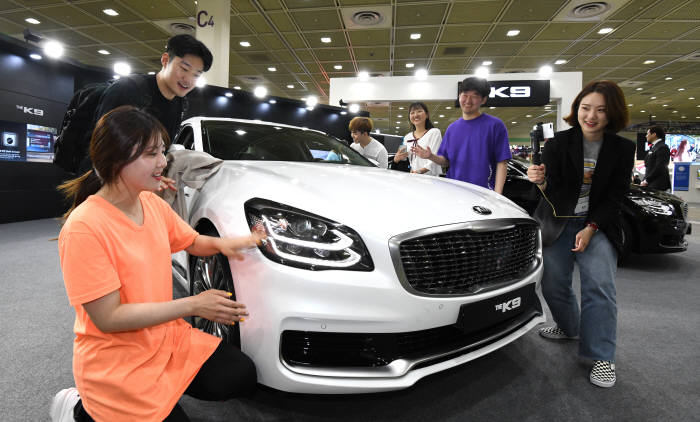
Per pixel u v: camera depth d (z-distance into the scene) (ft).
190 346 3.33
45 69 20.25
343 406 4.48
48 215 20.53
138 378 2.84
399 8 22.71
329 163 7.07
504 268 4.51
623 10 22.70
